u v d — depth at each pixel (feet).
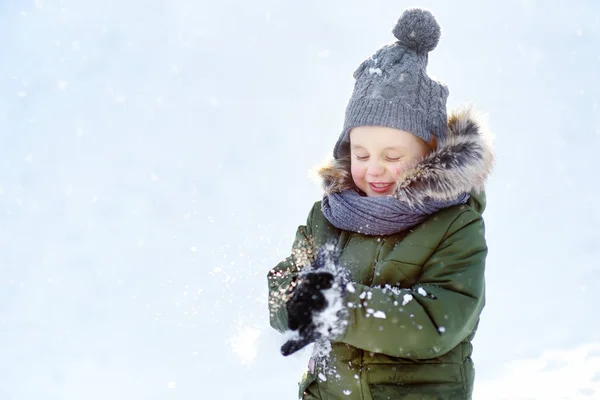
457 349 8.94
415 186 9.02
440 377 8.76
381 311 8.29
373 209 9.15
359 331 8.29
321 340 9.14
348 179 9.97
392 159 9.50
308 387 9.34
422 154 9.63
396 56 9.80
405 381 8.77
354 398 8.86
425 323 8.34
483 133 9.57
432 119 9.57
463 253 8.93
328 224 10.09
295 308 8.07
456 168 9.00
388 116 9.38
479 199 9.73
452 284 8.71
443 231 9.05
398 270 9.01
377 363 8.86
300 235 10.33
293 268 10.07
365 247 9.32
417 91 9.57
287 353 8.14
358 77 9.95
